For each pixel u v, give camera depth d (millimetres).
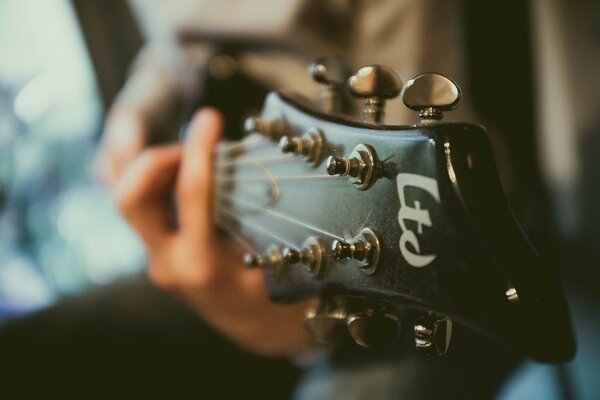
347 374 521
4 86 1355
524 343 221
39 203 1385
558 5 650
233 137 547
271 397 699
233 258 477
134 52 1407
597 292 660
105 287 765
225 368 711
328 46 543
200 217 464
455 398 479
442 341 247
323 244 298
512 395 657
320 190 304
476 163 233
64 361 710
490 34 596
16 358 705
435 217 237
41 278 1355
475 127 238
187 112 665
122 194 501
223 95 566
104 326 725
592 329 661
